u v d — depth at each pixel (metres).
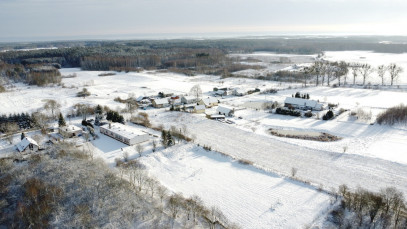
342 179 58.06
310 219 45.59
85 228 42.59
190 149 73.88
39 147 73.75
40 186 53.00
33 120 94.56
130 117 101.50
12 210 49.22
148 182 55.38
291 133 86.06
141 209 46.97
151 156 69.69
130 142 76.19
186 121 98.06
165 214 46.34
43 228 44.09
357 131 84.94
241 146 76.56
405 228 41.34
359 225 43.22
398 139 77.56
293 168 59.78
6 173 59.38
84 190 50.88
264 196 52.56
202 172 62.22
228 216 47.22
